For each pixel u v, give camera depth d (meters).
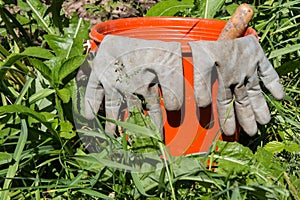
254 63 1.33
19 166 1.27
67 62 1.36
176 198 1.24
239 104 1.34
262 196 1.21
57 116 1.38
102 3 2.22
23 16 1.75
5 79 1.47
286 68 1.55
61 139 1.33
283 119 1.49
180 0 1.73
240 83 1.31
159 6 1.64
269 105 1.52
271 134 1.51
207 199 1.21
